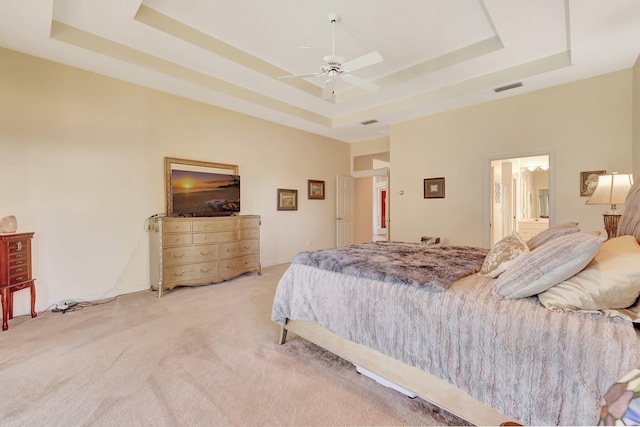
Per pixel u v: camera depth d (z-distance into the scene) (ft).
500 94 13.82
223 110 15.81
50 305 10.66
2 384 6.10
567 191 12.82
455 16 9.77
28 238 9.52
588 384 3.51
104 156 11.87
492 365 4.29
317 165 21.54
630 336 3.58
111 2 8.34
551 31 9.75
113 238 12.15
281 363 7.00
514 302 4.53
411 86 14.29
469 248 9.55
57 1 8.23
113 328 8.94
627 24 8.53
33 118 10.30
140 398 5.68
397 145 18.34
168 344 7.93
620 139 11.63
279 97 15.76
